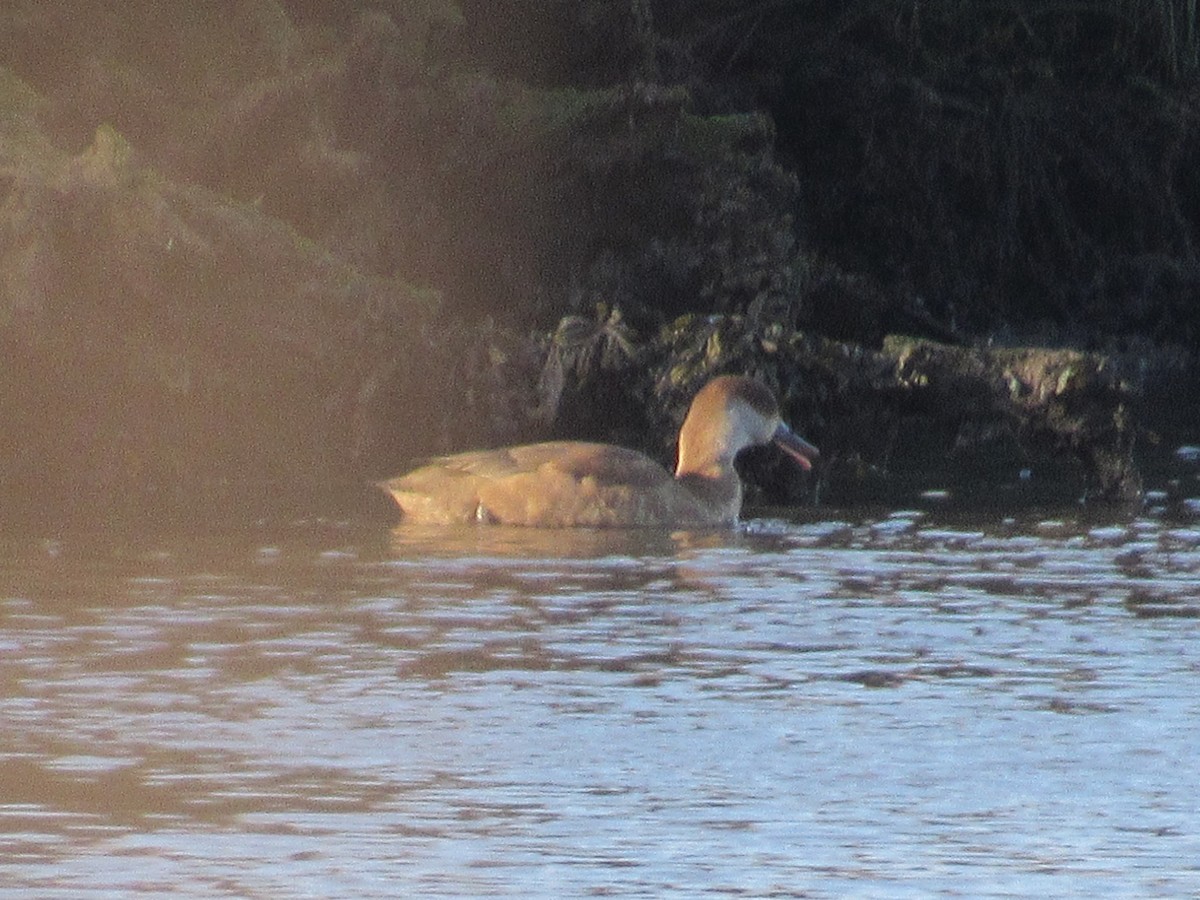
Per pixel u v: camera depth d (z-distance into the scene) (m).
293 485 39.38
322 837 17.23
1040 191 73.25
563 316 48.84
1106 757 19.64
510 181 49.38
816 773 19.11
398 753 19.61
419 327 41.94
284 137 47.53
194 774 18.88
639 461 35.28
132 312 40.59
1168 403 59.09
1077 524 35.25
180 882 16.14
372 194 47.88
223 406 40.69
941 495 39.38
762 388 36.53
